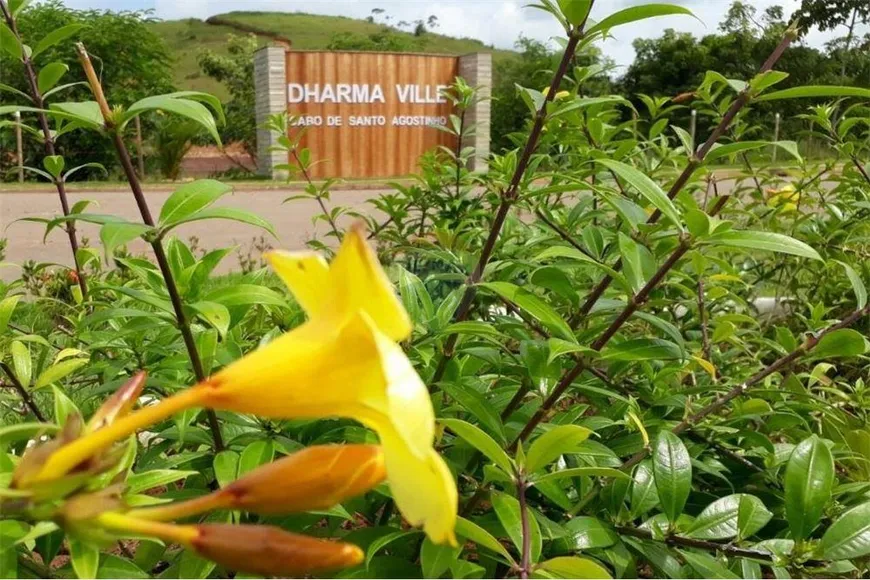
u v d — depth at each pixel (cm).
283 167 481
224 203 1591
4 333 260
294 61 2242
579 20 220
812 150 745
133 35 2322
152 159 2298
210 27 8188
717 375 354
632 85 2517
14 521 124
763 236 187
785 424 274
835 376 459
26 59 263
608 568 226
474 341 249
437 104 2412
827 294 471
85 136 2036
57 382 275
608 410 254
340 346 88
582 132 396
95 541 95
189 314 197
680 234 195
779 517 252
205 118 172
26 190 1775
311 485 93
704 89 349
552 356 184
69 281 436
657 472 206
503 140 2216
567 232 340
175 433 213
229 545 90
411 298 236
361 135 2341
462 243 385
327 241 1030
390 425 89
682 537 202
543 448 172
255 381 93
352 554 90
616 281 225
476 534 159
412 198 495
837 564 192
